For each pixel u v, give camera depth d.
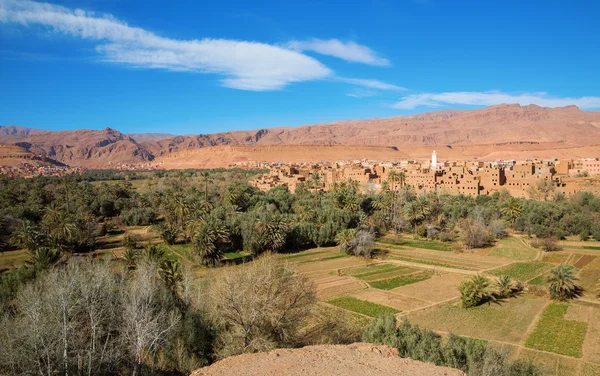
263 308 31.62
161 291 36.88
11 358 24.61
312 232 82.31
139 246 77.94
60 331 27.67
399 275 64.31
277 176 161.38
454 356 31.58
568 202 100.19
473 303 50.41
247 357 20.02
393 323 37.31
